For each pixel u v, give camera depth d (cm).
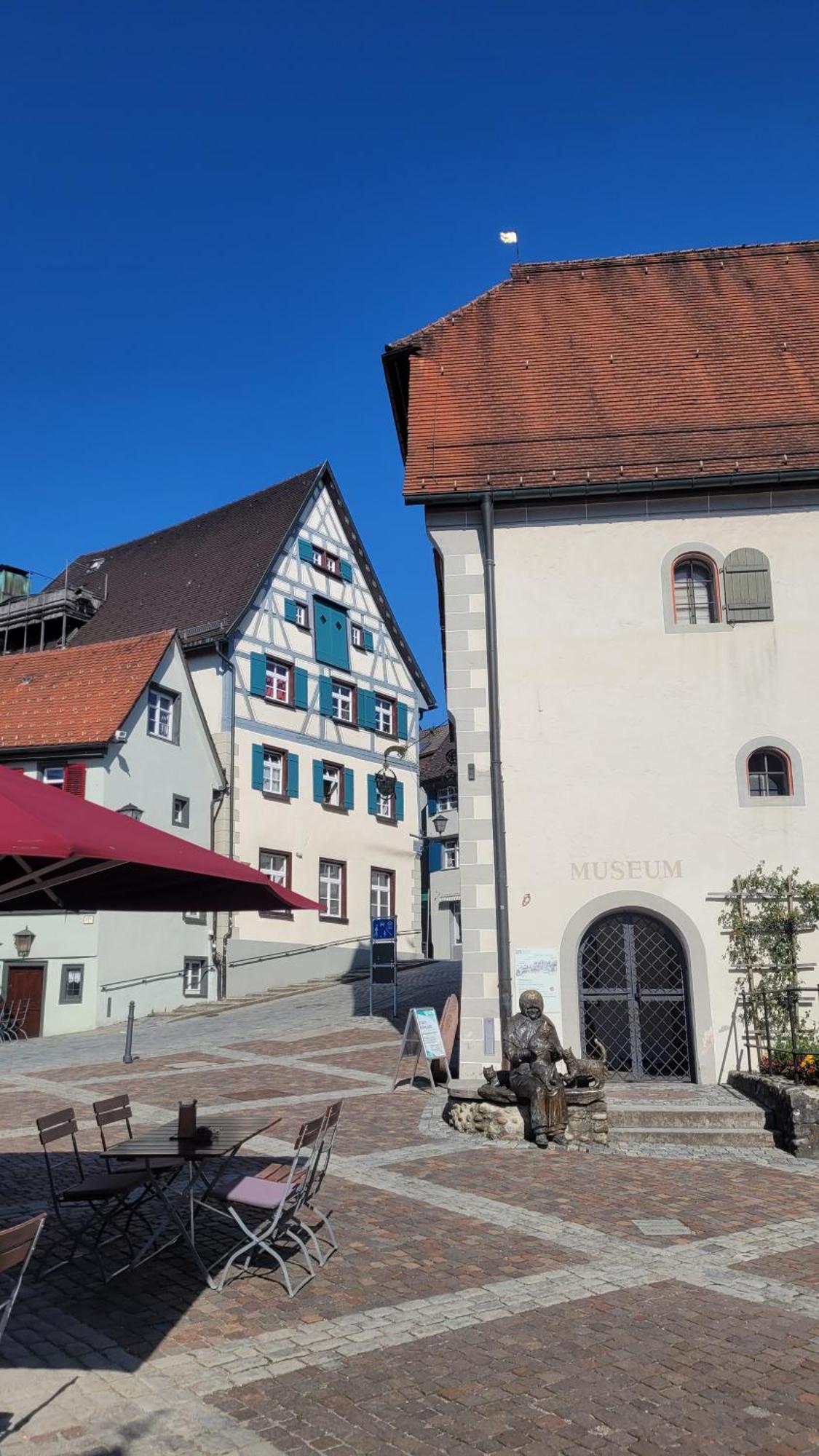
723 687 1390
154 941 2522
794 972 1303
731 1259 688
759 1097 1155
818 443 1465
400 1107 1223
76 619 3306
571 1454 433
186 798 2684
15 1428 450
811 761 1366
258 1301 604
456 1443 440
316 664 3152
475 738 1385
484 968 1325
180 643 2728
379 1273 655
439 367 1686
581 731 1384
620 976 1343
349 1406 473
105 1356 524
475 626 1419
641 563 1430
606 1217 790
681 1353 532
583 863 1348
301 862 2984
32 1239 448
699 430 1509
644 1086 1280
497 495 1430
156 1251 673
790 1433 451
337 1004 2348
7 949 2361
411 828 3447
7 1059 1781
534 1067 1074
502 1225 762
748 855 1344
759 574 1417
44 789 579
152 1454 431
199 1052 1725
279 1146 1016
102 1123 772
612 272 1897
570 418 1553
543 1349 536
